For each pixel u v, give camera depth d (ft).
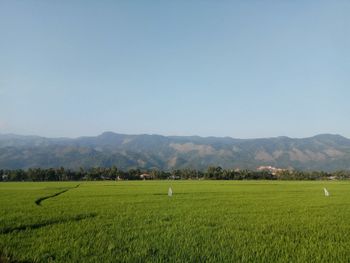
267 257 49.29
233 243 57.47
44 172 524.52
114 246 54.03
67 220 83.35
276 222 80.53
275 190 210.79
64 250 52.26
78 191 203.92
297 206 116.88
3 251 52.21
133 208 109.19
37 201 138.41
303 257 49.34
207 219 84.74
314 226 75.15
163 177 586.45
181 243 56.90
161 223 77.66
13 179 516.32
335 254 50.83
